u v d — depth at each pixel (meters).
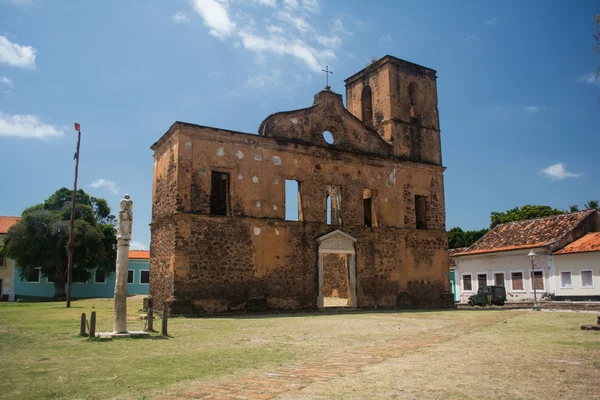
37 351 10.80
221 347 11.53
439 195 32.31
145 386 7.35
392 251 29.41
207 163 24.11
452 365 8.82
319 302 26.03
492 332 14.45
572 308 29.06
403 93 31.95
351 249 27.91
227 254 23.84
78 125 34.44
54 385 7.43
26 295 52.38
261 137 25.75
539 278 38.06
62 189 55.72
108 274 54.81
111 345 11.77
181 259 22.64
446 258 31.64
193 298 22.64
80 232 47.75
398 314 23.61
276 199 25.81
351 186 28.56
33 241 46.28
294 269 25.67
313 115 28.03
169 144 24.80
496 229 46.56
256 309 24.11
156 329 15.98
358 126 29.69
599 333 13.91
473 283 43.75
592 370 8.30
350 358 9.75
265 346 11.70
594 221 39.88
